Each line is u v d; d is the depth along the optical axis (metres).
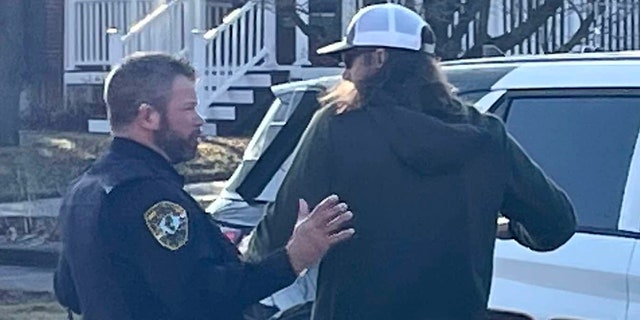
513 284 5.12
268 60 18.64
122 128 3.98
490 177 4.04
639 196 5.06
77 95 20.86
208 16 19.97
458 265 4.01
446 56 13.72
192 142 4.01
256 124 18.23
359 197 4.00
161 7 19.00
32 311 10.12
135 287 3.81
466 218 4.01
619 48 17.78
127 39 18.53
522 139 5.35
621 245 5.01
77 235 3.90
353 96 4.07
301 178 4.09
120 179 3.84
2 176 14.96
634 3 17.95
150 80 3.94
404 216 3.98
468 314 4.04
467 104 4.34
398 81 4.07
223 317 3.87
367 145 4.01
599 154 5.20
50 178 14.98
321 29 16.58
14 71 18.75
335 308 4.06
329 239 3.87
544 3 14.54
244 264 3.89
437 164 3.96
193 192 14.32
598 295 5.00
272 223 4.16
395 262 3.98
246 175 5.86
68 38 21.14
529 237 4.30
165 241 3.77
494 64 5.61
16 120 18.42
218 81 18.22
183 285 3.77
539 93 5.38
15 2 19.17
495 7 16.80
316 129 4.11
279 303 4.99
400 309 4.00
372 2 15.27
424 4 13.74
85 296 3.91
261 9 18.55
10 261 12.50
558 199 4.21
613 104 5.25
